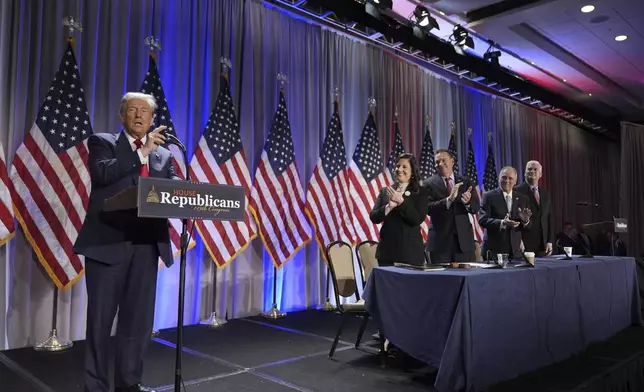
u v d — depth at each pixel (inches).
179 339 82.6
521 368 120.1
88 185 158.7
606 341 163.6
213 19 204.5
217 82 203.2
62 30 161.6
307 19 239.6
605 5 245.9
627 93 393.1
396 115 274.8
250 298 209.2
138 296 94.5
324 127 242.5
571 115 394.3
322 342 158.7
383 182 255.8
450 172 163.6
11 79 151.0
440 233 158.2
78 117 158.7
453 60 271.4
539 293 129.2
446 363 103.3
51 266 150.4
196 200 78.7
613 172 477.4
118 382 94.4
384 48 277.0
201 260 193.8
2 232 140.9
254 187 205.9
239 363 132.5
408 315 116.3
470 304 104.2
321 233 222.7
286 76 227.3
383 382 116.2
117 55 174.9
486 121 343.6
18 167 147.3
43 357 136.4
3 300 145.6
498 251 171.2
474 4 256.4
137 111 91.7
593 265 160.9
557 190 407.8
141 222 94.5
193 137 195.6
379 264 145.0
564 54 312.3
